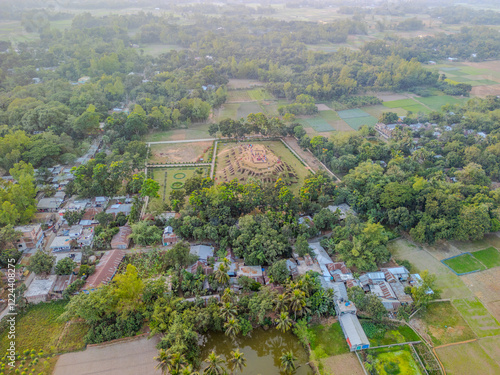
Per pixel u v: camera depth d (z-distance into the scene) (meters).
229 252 147.75
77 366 105.12
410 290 128.38
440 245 156.75
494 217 157.25
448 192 167.88
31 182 173.12
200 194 172.75
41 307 123.94
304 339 113.19
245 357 113.06
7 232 139.12
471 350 112.12
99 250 150.75
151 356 108.06
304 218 166.25
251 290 130.25
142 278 135.62
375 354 110.56
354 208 175.12
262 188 178.62
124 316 115.12
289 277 130.88
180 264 139.00
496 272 141.88
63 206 179.12
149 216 170.62
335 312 122.81
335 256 147.62
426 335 116.88
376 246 141.38
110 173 190.50
